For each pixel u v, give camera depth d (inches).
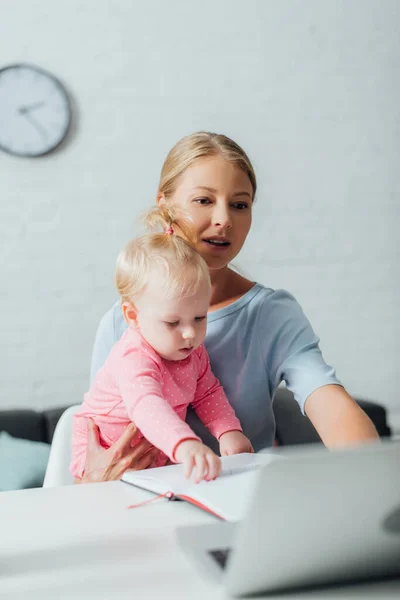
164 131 119.6
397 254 131.5
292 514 18.5
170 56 119.8
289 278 126.2
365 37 129.1
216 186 47.4
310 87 126.5
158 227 50.4
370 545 19.8
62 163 115.7
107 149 117.4
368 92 129.5
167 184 50.2
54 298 115.6
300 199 126.6
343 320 128.7
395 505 19.3
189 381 45.4
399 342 131.3
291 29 125.4
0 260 113.5
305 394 43.4
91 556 24.0
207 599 19.8
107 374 46.3
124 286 45.9
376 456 18.7
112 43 117.4
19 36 113.7
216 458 32.9
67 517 29.3
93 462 42.4
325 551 19.5
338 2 127.6
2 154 113.2
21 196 114.1
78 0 116.0
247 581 19.4
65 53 115.6
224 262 48.9
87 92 116.6
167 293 43.1
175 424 36.4
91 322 117.0
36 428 101.2
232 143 49.6
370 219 130.0
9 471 89.7
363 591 20.1
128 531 27.0
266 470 18.0
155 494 33.1
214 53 121.8
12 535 26.8
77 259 116.5
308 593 20.1
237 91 122.9
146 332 44.2
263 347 48.4
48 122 114.0
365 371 129.8
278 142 125.3
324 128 127.4
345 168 128.6
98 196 117.2
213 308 50.6
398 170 131.3
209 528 25.1
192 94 120.8
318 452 18.4
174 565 22.8
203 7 121.1
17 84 112.8
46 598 20.4
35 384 114.8
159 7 119.3
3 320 113.7
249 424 48.9
